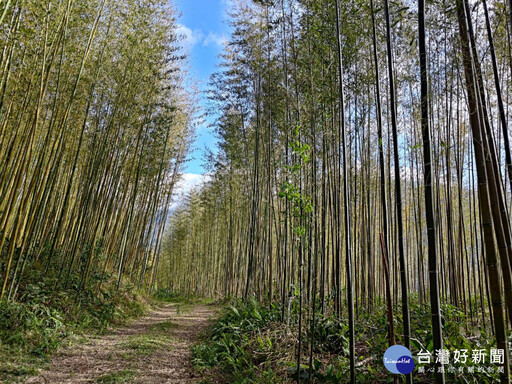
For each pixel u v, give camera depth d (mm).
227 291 15453
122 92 7914
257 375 4152
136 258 12219
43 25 5008
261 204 10320
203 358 5133
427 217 2408
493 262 2445
